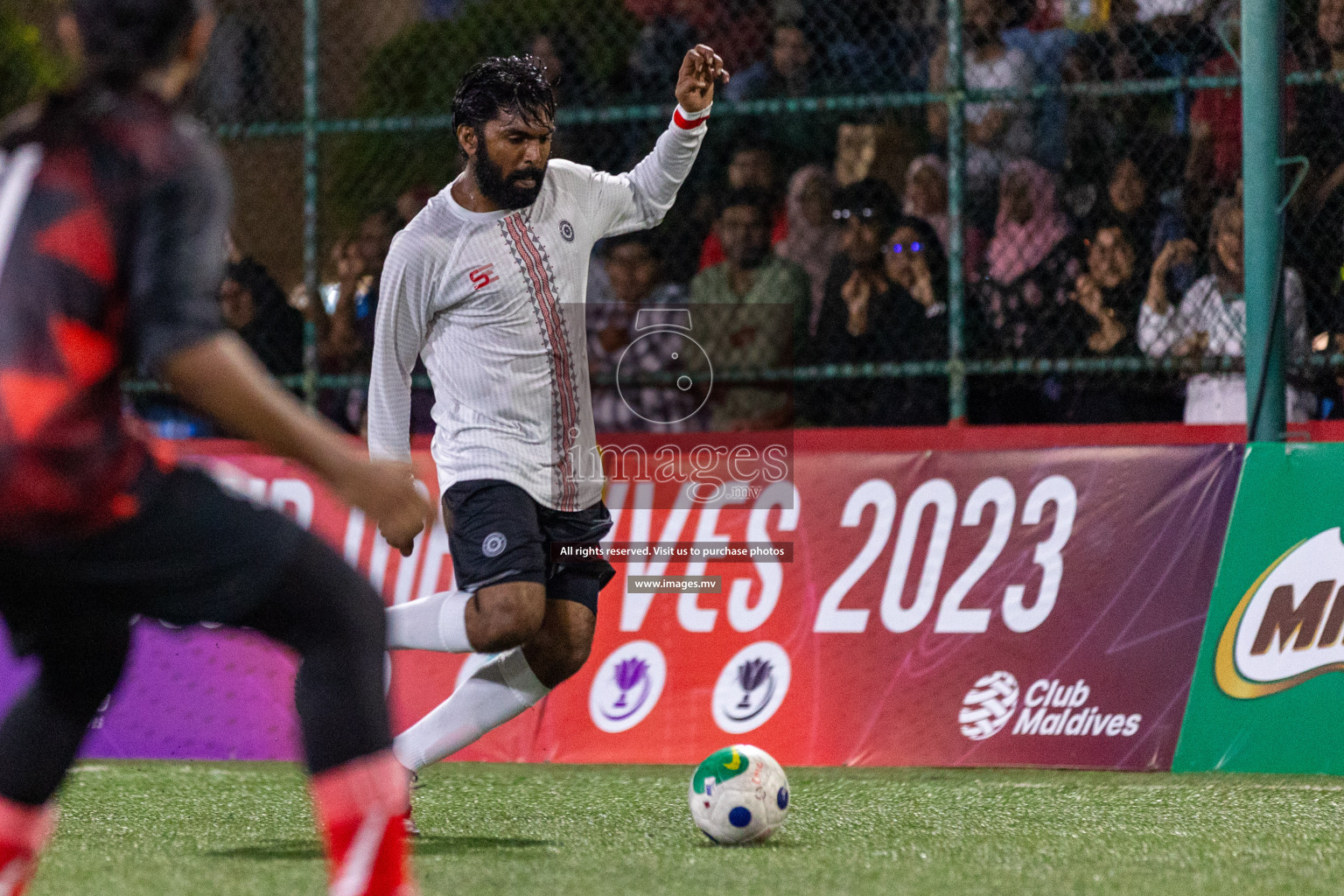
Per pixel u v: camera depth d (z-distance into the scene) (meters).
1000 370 21.45
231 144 23.83
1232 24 22.06
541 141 13.83
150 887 11.04
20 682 19.66
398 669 19.81
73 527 7.20
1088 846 13.09
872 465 19.36
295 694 8.08
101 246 6.95
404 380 14.36
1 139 7.29
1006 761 18.36
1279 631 17.88
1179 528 18.39
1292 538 18.00
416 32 25.28
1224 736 17.89
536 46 25.14
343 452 7.25
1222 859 12.44
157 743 20.31
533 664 14.47
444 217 14.22
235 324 23.80
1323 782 17.19
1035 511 18.84
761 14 24.75
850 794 16.53
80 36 7.26
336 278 23.86
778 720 18.94
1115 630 18.36
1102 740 18.19
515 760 19.34
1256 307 18.33
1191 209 21.80
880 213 23.33
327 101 25.12
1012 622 18.66
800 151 24.08
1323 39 20.78
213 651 20.47
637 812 15.33
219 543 7.58
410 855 12.61
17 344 6.95
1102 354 21.98
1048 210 22.47
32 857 9.05
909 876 11.56
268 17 25.00
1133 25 22.44
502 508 13.83
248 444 20.62
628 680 19.36
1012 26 22.97
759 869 11.86
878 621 18.97
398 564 19.80
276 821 14.72
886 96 21.44
